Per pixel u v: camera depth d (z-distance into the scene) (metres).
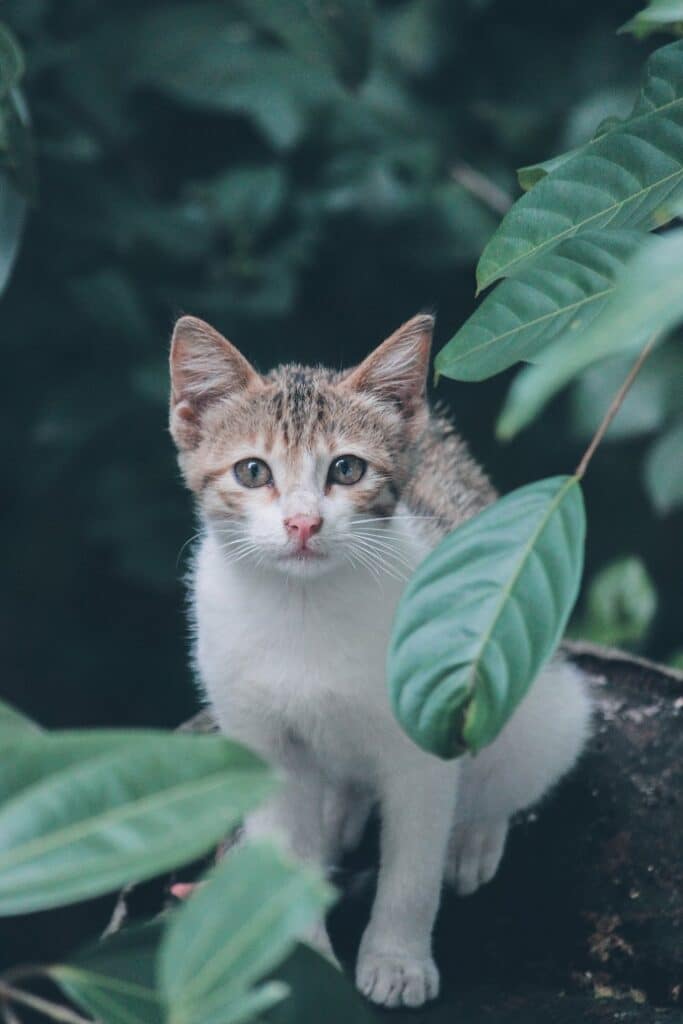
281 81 8.38
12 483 9.13
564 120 8.86
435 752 3.04
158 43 8.56
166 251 8.25
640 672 6.38
